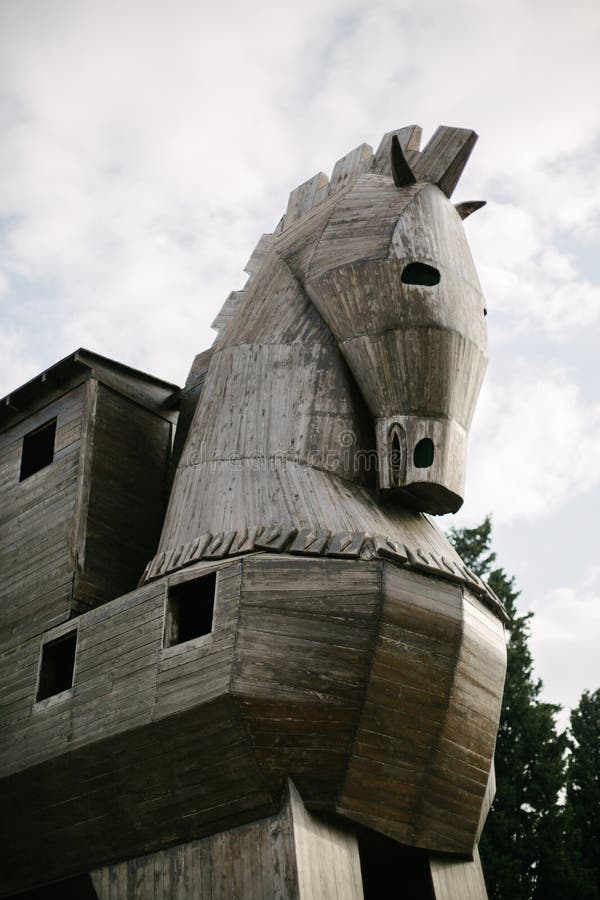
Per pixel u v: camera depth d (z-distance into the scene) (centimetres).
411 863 1964
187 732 1792
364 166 2300
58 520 2192
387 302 2003
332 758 1777
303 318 2116
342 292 2048
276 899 1706
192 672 1797
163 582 1903
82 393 2288
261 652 1762
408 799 1850
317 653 1770
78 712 1936
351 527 1880
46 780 1964
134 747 1847
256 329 2147
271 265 2245
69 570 2119
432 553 1922
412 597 1830
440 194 2164
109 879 1928
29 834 2027
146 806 1870
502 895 2914
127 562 2209
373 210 2120
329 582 1802
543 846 2991
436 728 1855
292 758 1770
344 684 1773
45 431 2369
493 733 1970
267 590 1795
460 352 1998
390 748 1814
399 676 1809
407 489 1948
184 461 2080
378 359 1994
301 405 2030
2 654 2152
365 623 1791
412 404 1969
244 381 2088
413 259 2022
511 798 3070
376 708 1792
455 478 1964
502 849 3003
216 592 1822
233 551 1856
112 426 2289
